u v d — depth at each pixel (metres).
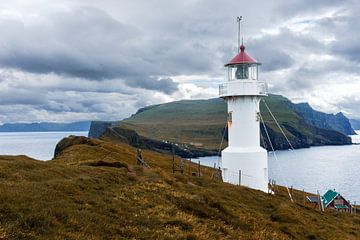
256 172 40.31
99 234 13.71
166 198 21.78
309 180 147.38
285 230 22.03
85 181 22.16
